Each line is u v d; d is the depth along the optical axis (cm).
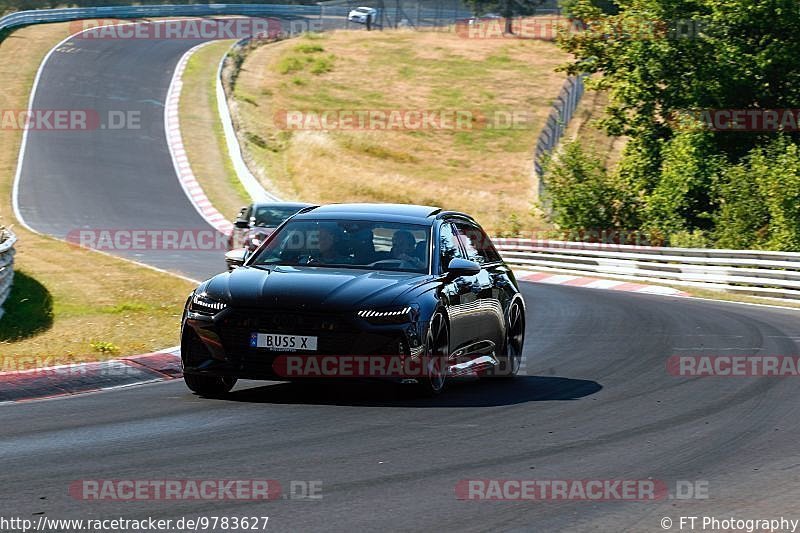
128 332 4412
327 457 2264
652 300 7075
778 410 3002
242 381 3375
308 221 3316
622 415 2883
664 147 11381
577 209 11456
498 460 2286
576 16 12512
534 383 3472
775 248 9125
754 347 4469
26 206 12300
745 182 9775
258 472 2119
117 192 13588
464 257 3375
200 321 2883
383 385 3272
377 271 3098
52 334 4412
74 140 16225
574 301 6831
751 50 11212
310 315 2812
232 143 15988
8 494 1922
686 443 2522
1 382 3256
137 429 2550
